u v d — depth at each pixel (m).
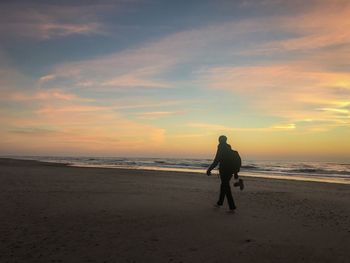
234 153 9.32
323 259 5.23
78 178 18.64
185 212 8.84
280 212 9.20
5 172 21.59
